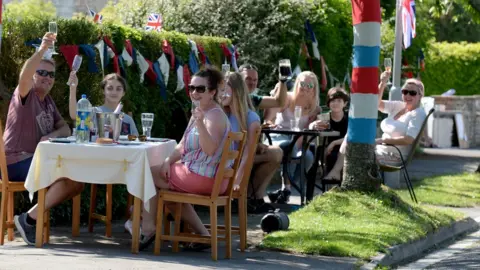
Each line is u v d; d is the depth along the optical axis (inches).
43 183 569.3
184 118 873.5
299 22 1206.3
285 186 855.7
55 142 576.4
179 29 1181.1
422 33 1562.5
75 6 1546.5
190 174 560.4
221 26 1174.3
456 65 2228.1
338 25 1301.7
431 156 1578.5
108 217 655.8
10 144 611.8
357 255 585.0
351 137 768.9
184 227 618.8
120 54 753.6
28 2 1441.9
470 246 702.5
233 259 567.2
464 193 994.7
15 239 623.2
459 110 1891.0
